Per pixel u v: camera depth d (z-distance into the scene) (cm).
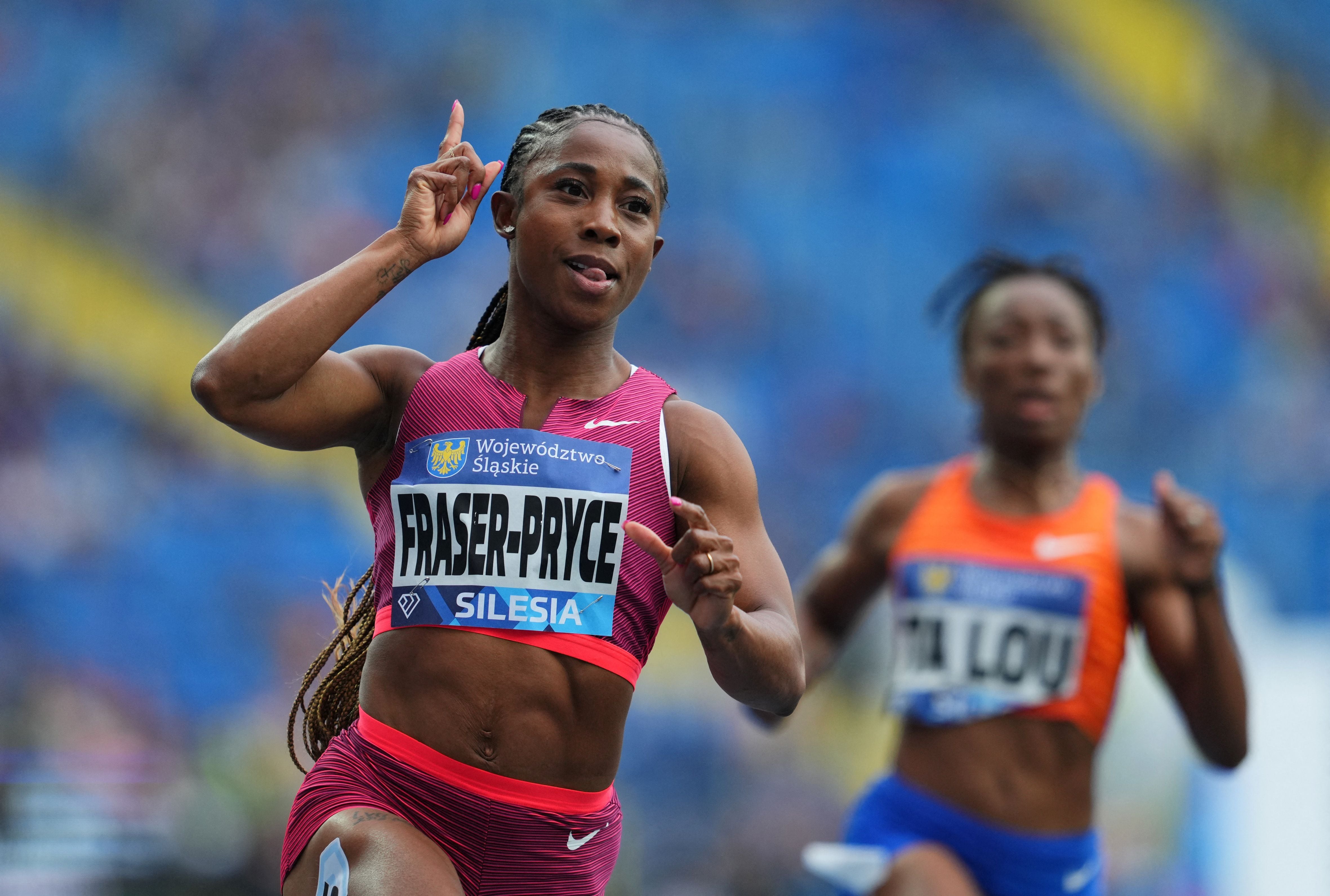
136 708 4397
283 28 5759
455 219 926
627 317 5991
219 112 5569
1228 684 1571
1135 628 1694
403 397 938
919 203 6512
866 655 4369
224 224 5453
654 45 6384
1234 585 4800
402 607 894
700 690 4466
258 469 4941
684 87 6412
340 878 842
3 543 4584
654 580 914
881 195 6494
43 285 5112
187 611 4647
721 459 935
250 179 5550
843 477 6000
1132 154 6788
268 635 4700
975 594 1661
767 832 4225
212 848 3209
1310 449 6488
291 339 859
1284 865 3728
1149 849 3659
